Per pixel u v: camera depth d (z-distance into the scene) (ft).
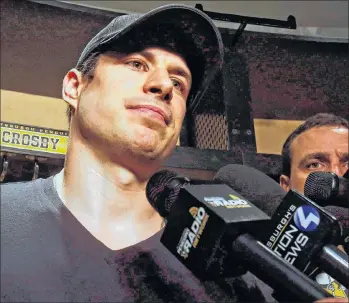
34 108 5.80
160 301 2.40
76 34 5.78
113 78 2.63
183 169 4.86
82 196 2.59
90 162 2.63
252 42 6.33
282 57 6.48
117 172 2.61
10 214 2.43
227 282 2.51
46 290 2.26
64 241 2.41
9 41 5.66
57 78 5.83
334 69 6.64
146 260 2.49
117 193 2.61
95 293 2.31
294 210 2.05
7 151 4.77
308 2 7.45
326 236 1.98
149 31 2.74
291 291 1.90
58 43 5.76
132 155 2.55
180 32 2.80
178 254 2.05
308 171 3.90
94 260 2.39
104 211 2.59
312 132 3.96
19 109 5.74
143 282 2.42
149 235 2.61
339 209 2.52
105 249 2.44
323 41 6.63
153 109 2.57
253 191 2.54
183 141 5.39
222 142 5.52
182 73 2.80
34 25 5.69
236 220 1.94
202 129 5.49
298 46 6.51
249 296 2.50
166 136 2.61
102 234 2.54
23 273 2.27
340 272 1.95
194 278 2.50
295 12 7.58
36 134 4.90
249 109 5.75
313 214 2.00
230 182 2.58
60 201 2.54
